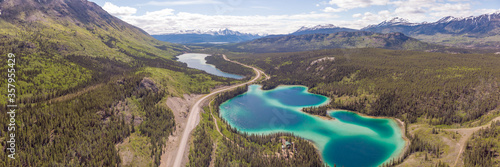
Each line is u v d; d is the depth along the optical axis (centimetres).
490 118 13625
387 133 15900
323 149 13950
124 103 15125
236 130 15712
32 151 9950
